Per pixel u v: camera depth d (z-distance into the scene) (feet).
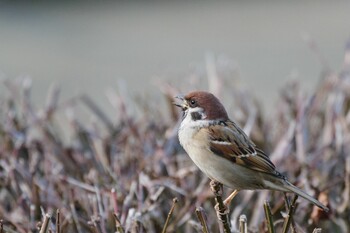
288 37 85.56
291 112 37.76
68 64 77.61
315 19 92.12
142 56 80.18
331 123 35.68
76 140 36.14
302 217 31.12
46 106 38.27
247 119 38.14
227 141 29.09
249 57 78.95
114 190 28.86
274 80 70.44
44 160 35.12
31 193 31.78
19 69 75.82
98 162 34.81
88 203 31.12
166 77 48.24
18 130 36.58
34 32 88.07
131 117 37.68
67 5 98.22
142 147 35.06
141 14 96.68
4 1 96.32
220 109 29.76
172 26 91.50
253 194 33.27
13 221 30.19
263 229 28.81
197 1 102.42
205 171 29.73
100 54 80.84
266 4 100.48
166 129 36.96
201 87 40.40
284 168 33.91
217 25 91.61
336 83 37.86
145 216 29.81
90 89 70.38
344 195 31.68
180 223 30.58
